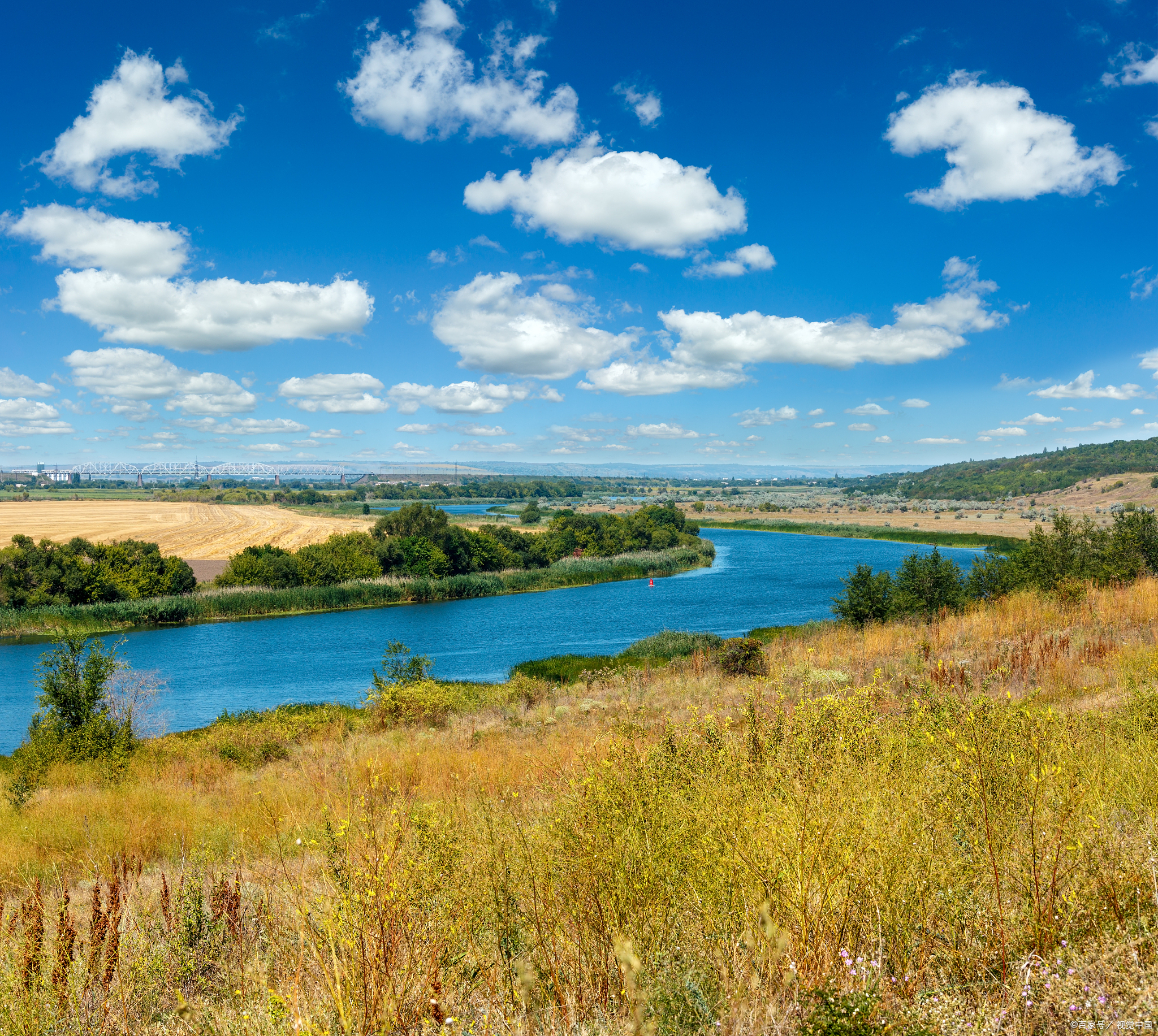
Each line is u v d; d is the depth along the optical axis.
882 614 30.64
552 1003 2.64
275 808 9.80
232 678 38.94
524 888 3.17
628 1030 2.41
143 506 186.38
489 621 56.22
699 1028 2.47
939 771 3.92
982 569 31.55
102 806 11.65
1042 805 3.59
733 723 6.20
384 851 3.16
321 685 37.22
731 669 23.55
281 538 105.69
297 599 64.06
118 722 21.33
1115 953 2.54
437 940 2.89
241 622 58.44
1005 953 2.68
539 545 95.00
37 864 8.59
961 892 3.13
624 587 75.31
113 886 4.42
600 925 2.93
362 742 18.73
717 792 3.80
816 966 2.62
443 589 70.69
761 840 3.06
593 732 11.15
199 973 3.87
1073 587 22.92
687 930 2.97
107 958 3.77
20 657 45.88
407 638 49.91
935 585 29.75
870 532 132.62
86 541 64.62
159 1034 3.20
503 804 4.20
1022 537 115.25
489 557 86.94
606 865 3.06
